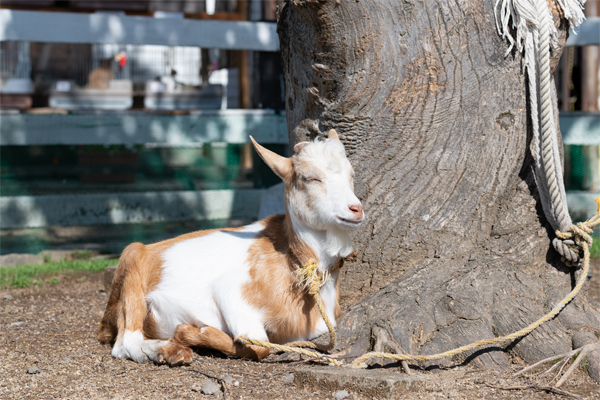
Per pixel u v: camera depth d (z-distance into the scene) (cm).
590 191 997
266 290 371
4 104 1333
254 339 358
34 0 1180
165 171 1099
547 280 414
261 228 405
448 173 418
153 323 397
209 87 1406
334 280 388
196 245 402
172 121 929
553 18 422
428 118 413
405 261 422
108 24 865
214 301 382
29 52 1473
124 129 913
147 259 404
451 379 345
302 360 375
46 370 367
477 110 418
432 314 387
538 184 420
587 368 342
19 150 1022
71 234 1054
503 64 419
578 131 964
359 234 422
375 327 381
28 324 488
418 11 400
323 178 348
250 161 1071
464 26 408
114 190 1044
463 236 423
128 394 324
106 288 618
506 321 381
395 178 419
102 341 430
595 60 1100
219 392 323
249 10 1164
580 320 381
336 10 384
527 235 427
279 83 990
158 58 1598
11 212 868
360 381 317
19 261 834
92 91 1394
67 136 894
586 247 402
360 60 400
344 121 417
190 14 1288
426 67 407
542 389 326
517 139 426
